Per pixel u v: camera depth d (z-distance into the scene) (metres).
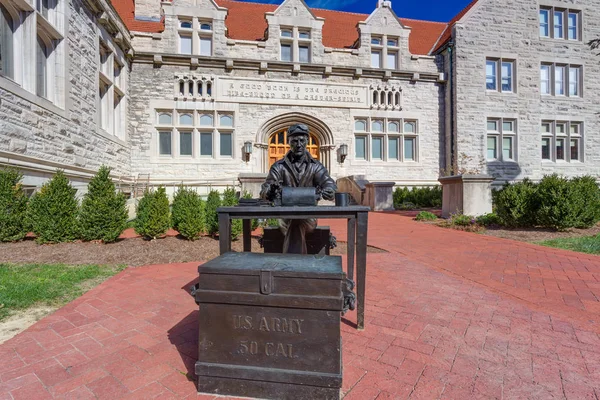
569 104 19.16
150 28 17.23
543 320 3.44
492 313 3.62
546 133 19.03
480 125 18.06
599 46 17.48
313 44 17.20
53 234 6.35
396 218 12.21
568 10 19.20
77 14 10.29
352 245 3.13
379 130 18.45
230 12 19.48
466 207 11.10
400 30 18.23
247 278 2.14
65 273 4.85
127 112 15.19
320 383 2.07
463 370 2.53
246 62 16.36
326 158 17.70
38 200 6.48
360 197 16.00
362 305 3.16
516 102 18.50
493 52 18.27
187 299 3.99
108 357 2.67
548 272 5.19
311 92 17.28
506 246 7.20
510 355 2.75
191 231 7.10
